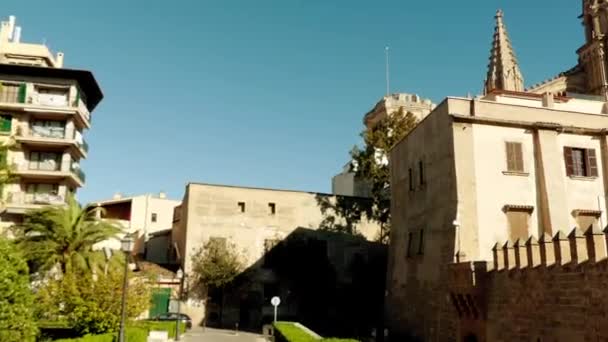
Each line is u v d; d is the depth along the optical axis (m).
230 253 49.41
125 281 23.75
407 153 38.38
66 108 49.31
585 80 65.56
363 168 52.53
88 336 23.89
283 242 51.62
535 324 20.00
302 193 53.53
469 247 28.91
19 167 47.91
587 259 17.52
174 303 41.06
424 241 33.50
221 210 51.06
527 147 31.62
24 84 49.69
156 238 61.31
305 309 49.59
